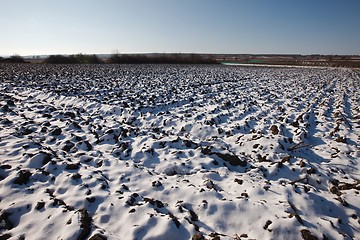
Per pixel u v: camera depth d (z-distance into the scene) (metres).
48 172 5.74
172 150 7.45
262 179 6.20
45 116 10.00
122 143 7.70
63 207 4.62
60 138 8.01
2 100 11.95
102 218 4.53
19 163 5.96
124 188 5.50
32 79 21.00
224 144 8.23
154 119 10.51
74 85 18.42
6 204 4.65
